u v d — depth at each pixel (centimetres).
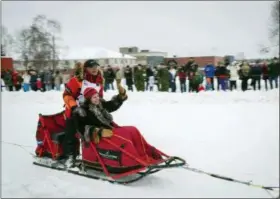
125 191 454
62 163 584
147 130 838
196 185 473
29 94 1595
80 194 443
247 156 598
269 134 755
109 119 541
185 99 1350
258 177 497
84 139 523
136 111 1148
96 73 551
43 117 602
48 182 495
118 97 561
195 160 585
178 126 875
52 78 1880
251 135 752
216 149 648
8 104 1441
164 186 472
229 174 513
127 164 478
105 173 502
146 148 493
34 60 3338
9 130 911
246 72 1507
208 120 945
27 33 3375
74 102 536
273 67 1567
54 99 1525
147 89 1731
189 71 1562
